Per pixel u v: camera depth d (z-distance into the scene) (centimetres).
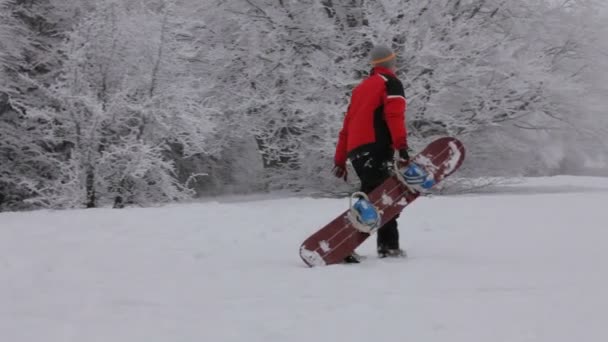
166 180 1197
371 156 455
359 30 1334
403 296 324
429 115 1400
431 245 518
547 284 348
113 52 1157
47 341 263
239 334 264
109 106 1112
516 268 401
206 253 495
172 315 300
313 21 1459
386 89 452
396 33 1319
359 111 461
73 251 518
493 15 1585
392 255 458
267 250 514
